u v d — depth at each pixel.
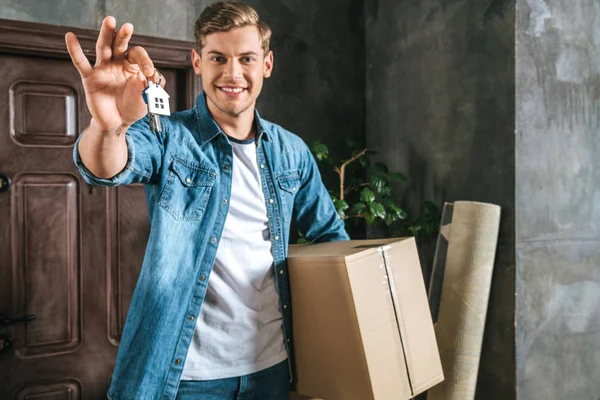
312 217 1.70
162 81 1.04
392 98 2.89
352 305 1.33
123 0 2.33
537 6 2.29
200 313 1.34
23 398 2.21
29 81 2.21
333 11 2.94
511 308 2.28
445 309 2.30
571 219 2.40
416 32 2.73
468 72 2.46
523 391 2.28
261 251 1.42
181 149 1.34
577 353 2.44
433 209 2.52
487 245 2.27
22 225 2.21
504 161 2.29
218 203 1.36
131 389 1.27
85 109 2.32
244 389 1.36
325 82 2.91
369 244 1.53
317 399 1.58
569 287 2.41
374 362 1.36
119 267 2.40
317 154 2.60
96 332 2.35
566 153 2.39
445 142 2.58
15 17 2.12
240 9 1.34
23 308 2.21
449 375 2.25
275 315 1.44
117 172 1.11
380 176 2.63
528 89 2.27
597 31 2.47
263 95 2.71
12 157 2.19
